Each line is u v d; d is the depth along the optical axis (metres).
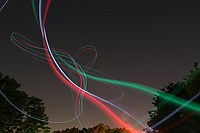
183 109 44.84
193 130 31.56
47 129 67.69
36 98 66.06
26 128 64.62
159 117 52.22
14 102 59.66
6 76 59.28
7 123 60.03
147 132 53.91
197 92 41.78
